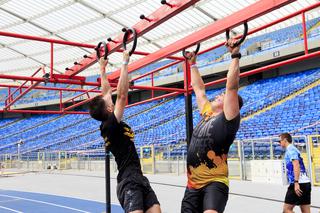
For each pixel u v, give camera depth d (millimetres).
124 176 3295
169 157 18469
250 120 21516
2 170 24859
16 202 11266
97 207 9844
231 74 2646
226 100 2689
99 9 21859
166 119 27750
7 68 33781
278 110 21297
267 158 15969
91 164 22688
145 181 3336
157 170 18594
